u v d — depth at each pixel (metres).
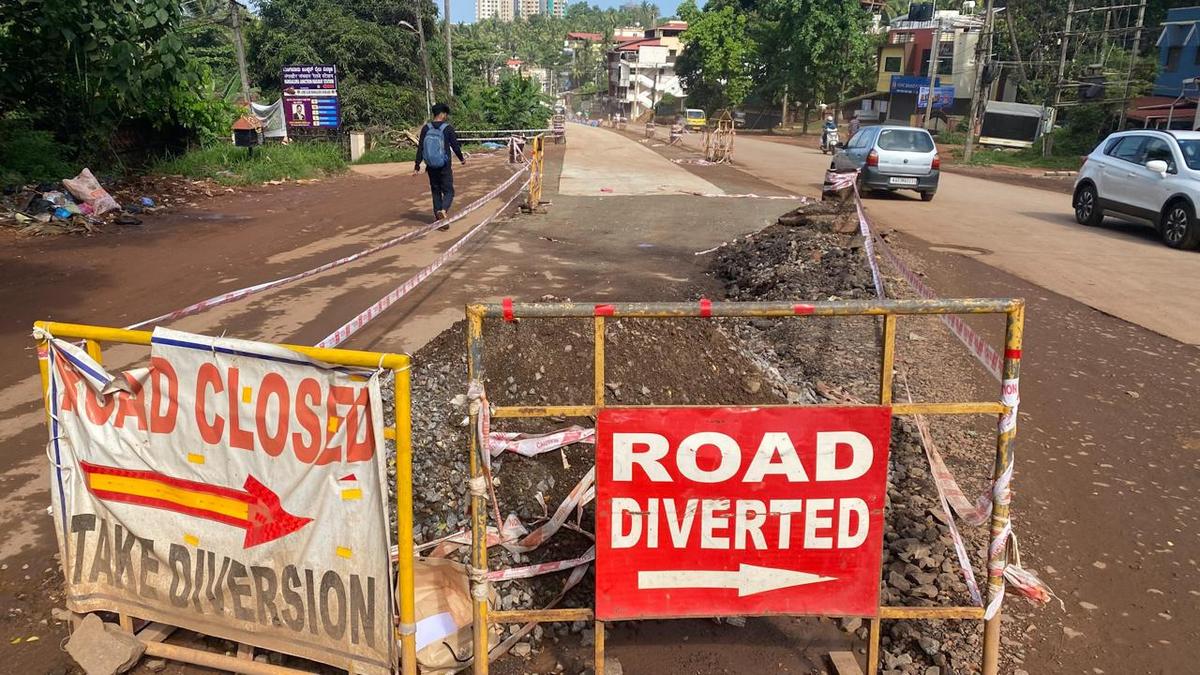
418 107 34.09
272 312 7.39
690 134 51.28
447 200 12.23
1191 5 37.09
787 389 5.04
